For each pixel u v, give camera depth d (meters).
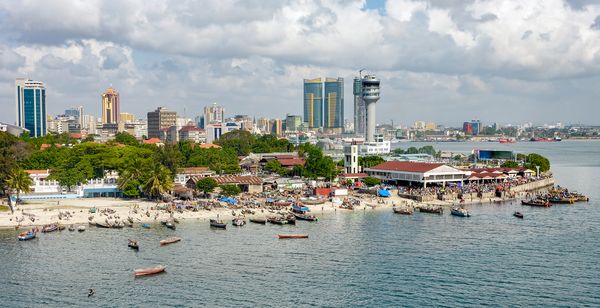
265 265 161.00
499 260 165.25
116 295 136.62
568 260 165.12
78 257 169.50
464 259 166.50
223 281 146.88
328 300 132.88
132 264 162.12
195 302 131.88
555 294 136.12
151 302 131.88
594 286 141.75
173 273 153.62
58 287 142.38
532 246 182.25
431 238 194.50
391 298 134.00
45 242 188.62
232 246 183.00
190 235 199.12
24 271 155.50
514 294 136.12
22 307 129.00
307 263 163.12
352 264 161.88
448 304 129.75
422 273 152.88
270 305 129.75
